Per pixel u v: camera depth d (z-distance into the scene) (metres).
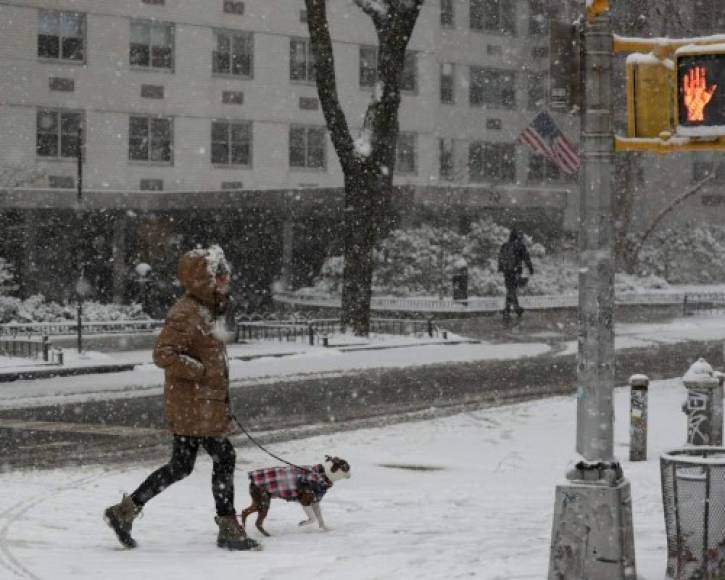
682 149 7.29
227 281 9.30
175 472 9.22
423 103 60.66
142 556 8.67
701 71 7.19
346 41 58.28
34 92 49.56
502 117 65.31
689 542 7.11
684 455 7.47
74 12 50.47
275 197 47.38
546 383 23.81
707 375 13.96
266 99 55.84
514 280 38.19
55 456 15.12
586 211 7.22
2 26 48.72
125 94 51.88
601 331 7.13
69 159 50.56
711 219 68.44
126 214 50.78
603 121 7.24
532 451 15.76
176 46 53.19
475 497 12.08
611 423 7.11
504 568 7.34
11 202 47.22
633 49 7.38
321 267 51.81
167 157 53.38
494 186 52.84
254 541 9.11
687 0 61.84
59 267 50.25
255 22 55.28
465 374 25.36
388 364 27.16
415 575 7.22
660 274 57.97
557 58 7.33
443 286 46.97
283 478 9.77
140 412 19.31
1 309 40.06
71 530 10.13
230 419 9.28
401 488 13.01
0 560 8.31
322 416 19.14
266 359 28.09
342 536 9.59
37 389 22.06
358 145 32.72
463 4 63.81
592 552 6.88
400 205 48.78
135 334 35.72
